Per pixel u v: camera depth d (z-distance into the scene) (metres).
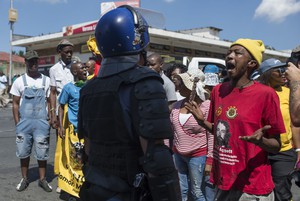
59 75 5.45
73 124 4.63
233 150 2.42
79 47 21.61
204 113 3.55
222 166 2.47
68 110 4.70
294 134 3.48
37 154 5.30
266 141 2.27
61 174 4.84
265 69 3.66
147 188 1.85
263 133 2.20
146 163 1.76
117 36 1.89
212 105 2.68
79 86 4.75
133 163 1.84
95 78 2.05
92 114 1.95
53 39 22.77
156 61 4.69
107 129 1.87
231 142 2.42
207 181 3.57
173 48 21.55
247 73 2.45
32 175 6.07
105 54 1.96
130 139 1.83
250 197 2.38
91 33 20.14
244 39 2.47
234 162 2.42
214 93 2.65
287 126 3.49
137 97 1.77
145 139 1.77
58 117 4.96
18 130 5.23
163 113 1.77
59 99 4.76
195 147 3.66
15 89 5.26
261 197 2.39
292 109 2.70
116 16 1.91
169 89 4.63
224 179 2.46
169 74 5.89
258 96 2.37
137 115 1.77
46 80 5.38
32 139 5.34
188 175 3.91
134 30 1.91
